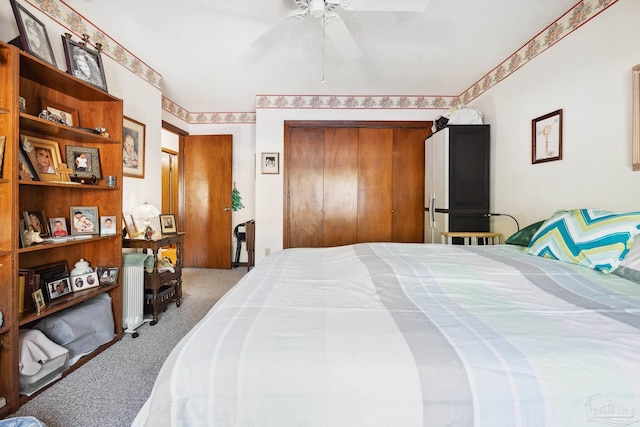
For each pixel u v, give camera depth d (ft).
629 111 5.97
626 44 6.01
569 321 2.96
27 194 6.26
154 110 10.58
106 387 5.65
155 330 8.16
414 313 3.17
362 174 13.62
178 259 10.03
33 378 5.35
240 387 2.24
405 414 2.16
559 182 7.66
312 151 13.62
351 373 2.25
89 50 7.00
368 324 2.87
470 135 10.69
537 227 6.89
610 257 4.39
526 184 8.87
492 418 2.16
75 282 6.82
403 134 13.57
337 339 2.57
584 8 6.90
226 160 15.48
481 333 2.69
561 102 7.58
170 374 2.34
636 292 3.76
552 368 2.27
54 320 6.17
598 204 6.61
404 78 11.46
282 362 2.31
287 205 13.58
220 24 7.88
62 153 7.04
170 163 16.55
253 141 15.90
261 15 7.49
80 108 7.47
